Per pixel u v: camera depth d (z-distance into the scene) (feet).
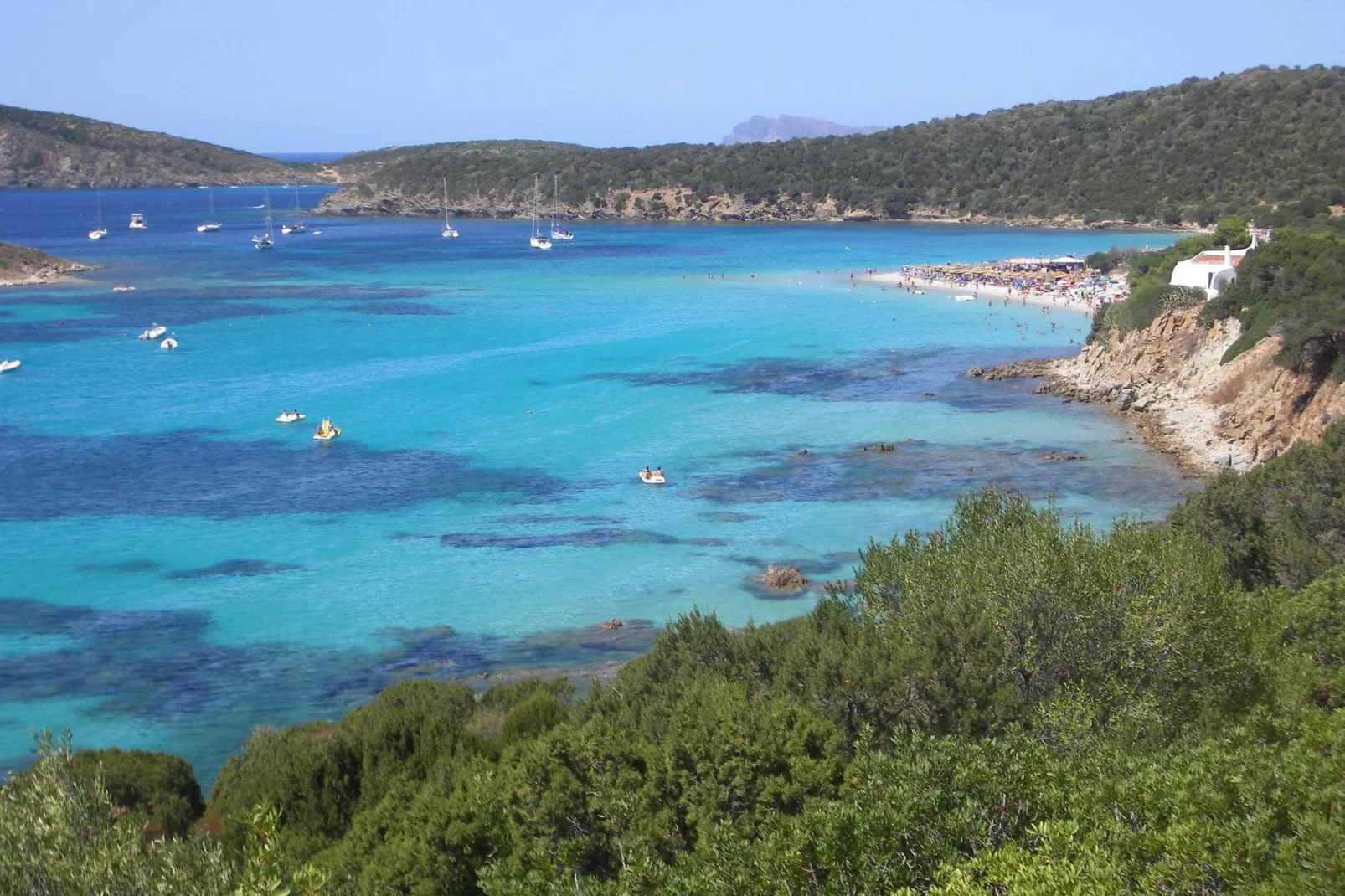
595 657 151.64
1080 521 200.34
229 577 181.47
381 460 248.11
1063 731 85.92
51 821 52.70
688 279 594.24
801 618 117.19
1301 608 113.60
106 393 315.78
